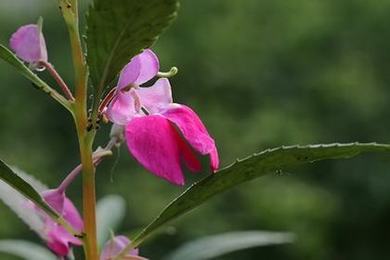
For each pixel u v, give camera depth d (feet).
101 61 7.00
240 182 7.63
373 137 52.47
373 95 52.75
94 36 6.84
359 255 50.57
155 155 6.90
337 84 52.80
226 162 48.44
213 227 42.96
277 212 43.73
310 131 50.29
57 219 7.58
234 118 52.95
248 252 44.50
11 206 9.16
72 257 8.81
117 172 47.03
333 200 46.55
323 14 56.18
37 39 7.44
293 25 55.98
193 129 7.09
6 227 38.37
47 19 56.03
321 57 55.83
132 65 7.18
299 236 43.70
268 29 56.34
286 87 54.90
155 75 7.43
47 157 51.21
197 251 12.17
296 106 53.52
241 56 55.52
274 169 7.53
